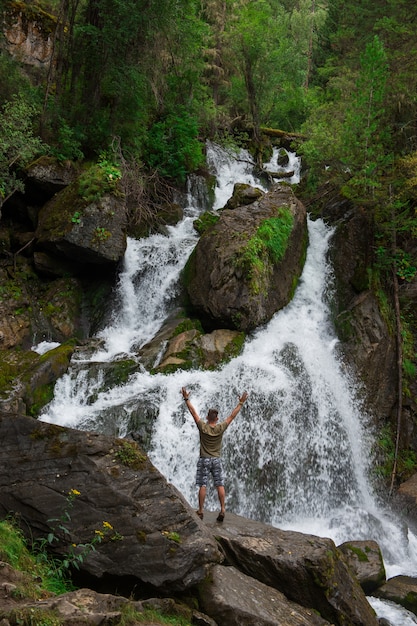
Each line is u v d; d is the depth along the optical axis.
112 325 16.59
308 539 8.35
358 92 17.89
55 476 7.09
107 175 17.08
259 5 30.45
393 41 20.38
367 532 11.99
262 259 15.64
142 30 18.41
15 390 12.16
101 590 6.65
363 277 17.28
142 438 12.16
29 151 16.16
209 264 15.84
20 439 7.36
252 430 12.99
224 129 29.06
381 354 15.80
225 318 15.06
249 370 13.79
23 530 6.87
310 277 17.62
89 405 12.94
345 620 7.56
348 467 14.01
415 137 19.02
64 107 19.34
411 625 8.59
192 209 22.25
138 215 18.83
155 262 17.45
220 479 8.70
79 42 19.31
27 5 21.56
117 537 6.66
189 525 6.95
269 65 29.61
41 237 16.59
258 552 7.79
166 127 22.88
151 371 13.40
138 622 5.48
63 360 13.47
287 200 17.98
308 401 14.15
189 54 23.09
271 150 29.22
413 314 17.17
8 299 15.59
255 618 6.55
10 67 18.75
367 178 16.72
